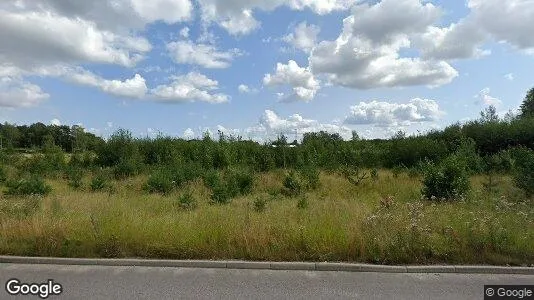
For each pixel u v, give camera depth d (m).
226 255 6.01
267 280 5.17
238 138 23.73
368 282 5.10
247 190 13.20
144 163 20.61
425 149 21.92
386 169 21.73
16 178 14.57
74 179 15.00
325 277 5.29
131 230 6.52
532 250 5.73
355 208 8.81
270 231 6.40
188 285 4.98
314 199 11.17
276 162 22.05
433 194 10.87
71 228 6.66
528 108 38.31
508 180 13.64
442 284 5.02
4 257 5.95
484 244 5.85
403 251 5.77
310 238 6.14
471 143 21.95
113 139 22.28
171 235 6.37
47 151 22.14
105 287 4.92
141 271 5.54
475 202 9.27
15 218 7.39
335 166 20.05
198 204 10.42
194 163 18.88
